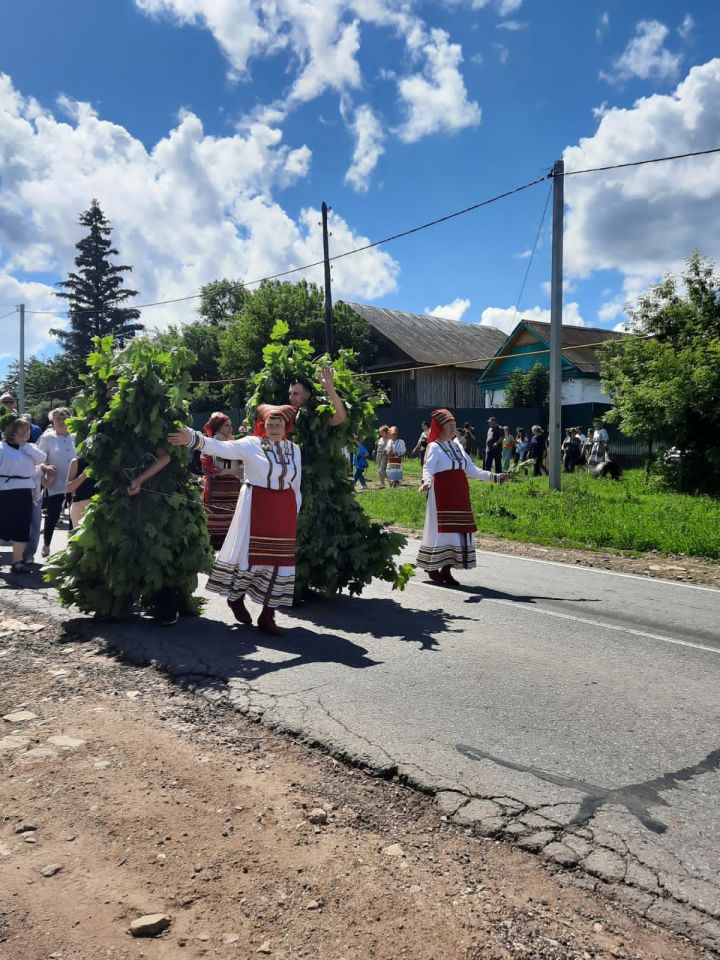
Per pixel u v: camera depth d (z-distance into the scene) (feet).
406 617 21.59
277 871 9.06
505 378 124.47
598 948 7.87
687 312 64.49
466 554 26.61
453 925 8.15
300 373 22.63
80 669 16.26
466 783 11.27
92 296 208.03
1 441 27.02
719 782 11.48
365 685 15.40
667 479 60.18
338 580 22.85
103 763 11.78
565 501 49.42
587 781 11.44
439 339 149.38
